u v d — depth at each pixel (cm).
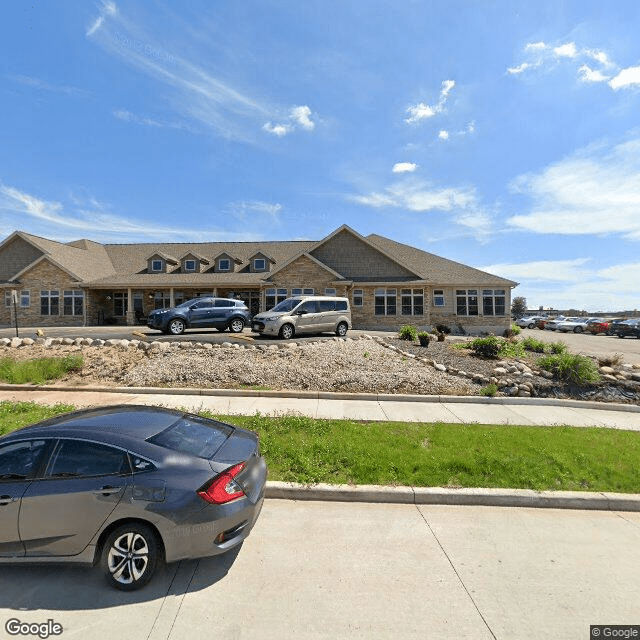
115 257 3406
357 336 1684
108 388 971
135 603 304
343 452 580
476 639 273
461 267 2986
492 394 972
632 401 988
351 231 2858
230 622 285
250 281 2784
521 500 482
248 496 354
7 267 2984
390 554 374
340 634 275
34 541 329
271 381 1036
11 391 974
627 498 478
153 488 325
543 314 7169
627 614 299
